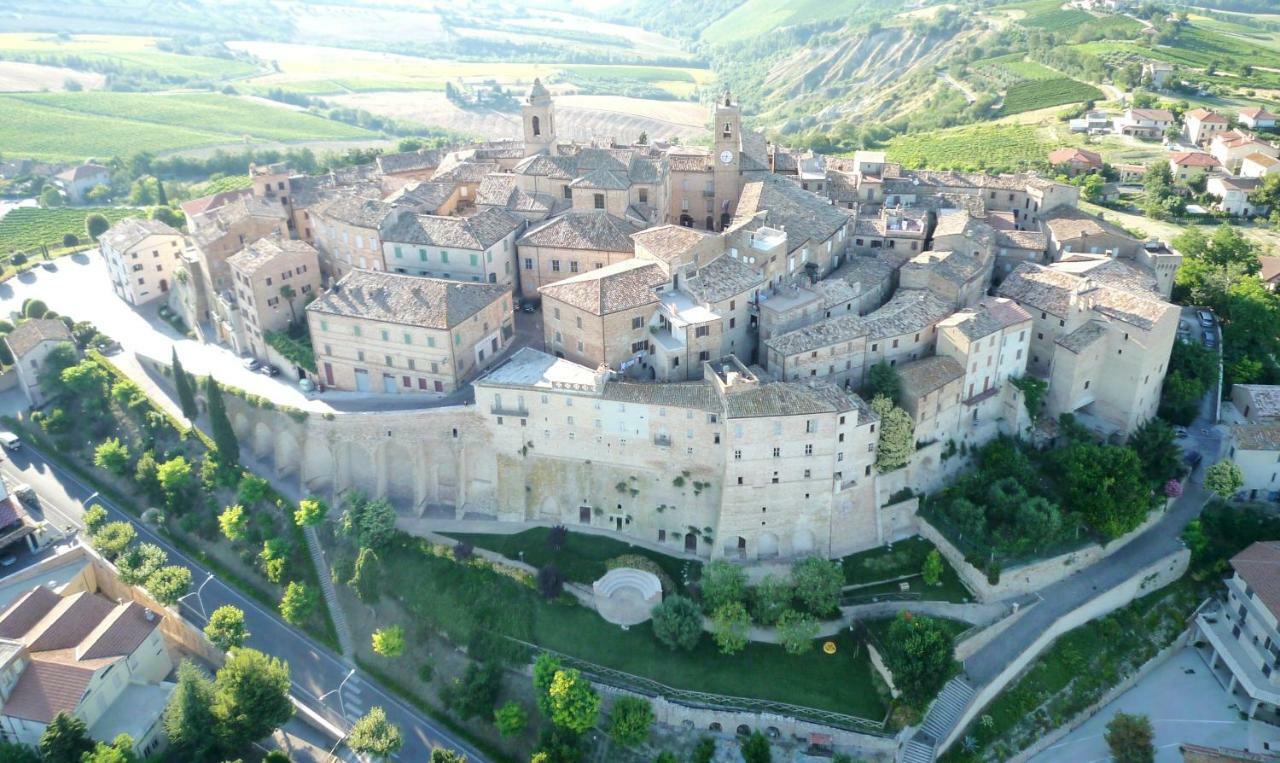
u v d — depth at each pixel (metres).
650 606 119.00
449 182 177.62
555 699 107.12
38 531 128.25
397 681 119.69
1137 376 131.88
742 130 188.38
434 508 135.88
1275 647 113.44
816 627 112.19
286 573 129.12
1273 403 144.12
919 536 127.25
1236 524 132.12
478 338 140.38
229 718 104.94
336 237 164.12
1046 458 132.12
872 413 119.19
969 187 178.50
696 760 107.44
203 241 164.75
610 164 166.38
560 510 131.12
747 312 134.50
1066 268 147.00
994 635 118.31
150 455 145.38
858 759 107.19
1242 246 176.38
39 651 108.88
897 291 142.38
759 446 116.94
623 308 127.38
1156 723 115.62
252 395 142.75
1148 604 126.50
